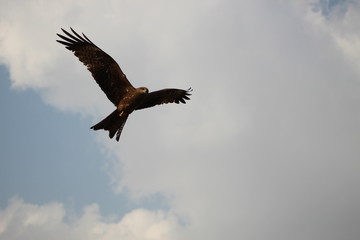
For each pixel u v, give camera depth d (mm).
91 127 14344
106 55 14703
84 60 14977
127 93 14703
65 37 14875
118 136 14375
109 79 14891
